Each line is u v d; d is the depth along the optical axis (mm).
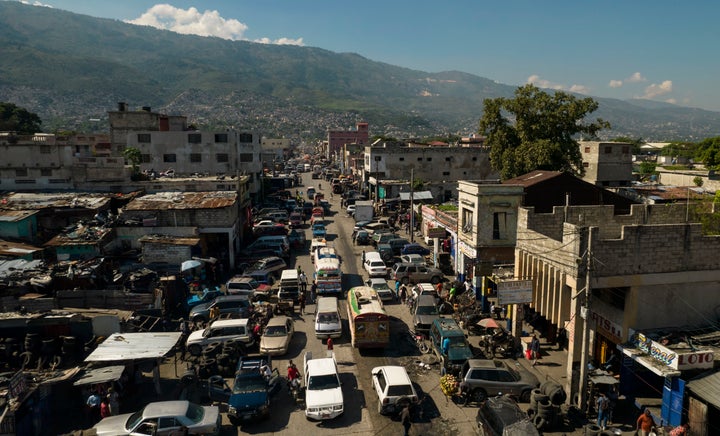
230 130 70000
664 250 20219
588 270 18375
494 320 28062
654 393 19938
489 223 31969
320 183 112625
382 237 47312
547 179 32500
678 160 90625
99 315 24484
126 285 30031
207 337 24734
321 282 33344
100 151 87062
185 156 69500
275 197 78312
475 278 31656
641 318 20328
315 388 19469
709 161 75875
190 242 36688
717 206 26000
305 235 56125
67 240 35438
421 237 52562
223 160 70125
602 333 22078
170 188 49594
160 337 22250
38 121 121125
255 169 72125
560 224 25969
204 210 39500
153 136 68938
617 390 19844
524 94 48594
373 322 24609
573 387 19609
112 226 38594
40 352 22750
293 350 25297
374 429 18250
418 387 21469
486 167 74312
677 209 27688
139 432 16828
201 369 22359
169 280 31188
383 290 33125
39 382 18797
